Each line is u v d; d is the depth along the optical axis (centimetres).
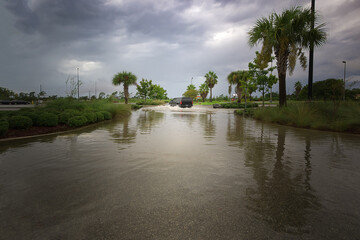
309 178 328
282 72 1459
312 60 1293
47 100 1152
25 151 488
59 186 285
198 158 442
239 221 204
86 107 1207
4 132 634
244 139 678
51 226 192
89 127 969
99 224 196
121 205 234
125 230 188
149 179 316
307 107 1063
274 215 217
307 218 211
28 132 716
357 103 1041
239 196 261
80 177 321
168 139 671
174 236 180
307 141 642
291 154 480
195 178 323
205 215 215
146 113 2067
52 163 393
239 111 2044
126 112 1752
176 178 322
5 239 172
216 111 2517
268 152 500
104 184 294
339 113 959
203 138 695
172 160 424
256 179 321
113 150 509
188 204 238
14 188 277
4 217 206
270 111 1327
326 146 568
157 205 235
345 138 695
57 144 572
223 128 962
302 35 1370
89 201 242
